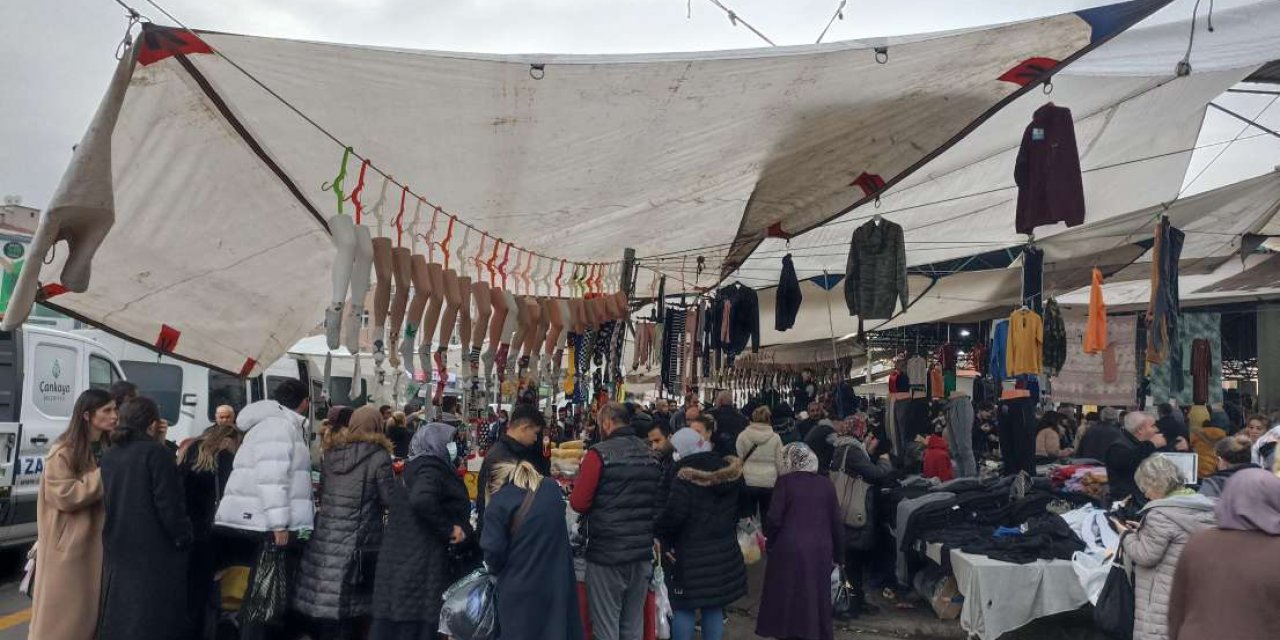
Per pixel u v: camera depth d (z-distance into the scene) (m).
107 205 3.00
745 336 9.20
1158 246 6.89
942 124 4.94
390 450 4.77
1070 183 4.48
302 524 4.52
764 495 6.86
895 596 6.95
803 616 5.05
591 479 4.50
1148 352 6.83
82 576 4.06
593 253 7.41
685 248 7.69
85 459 4.14
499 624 3.89
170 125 3.57
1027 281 8.48
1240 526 2.85
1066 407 13.64
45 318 9.80
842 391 14.52
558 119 4.11
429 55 3.37
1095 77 5.04
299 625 4.98
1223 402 12.28
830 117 4.65
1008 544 5.61
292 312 5.14
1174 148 6.57
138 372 9.62
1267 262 9.86
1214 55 4.29
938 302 11.79
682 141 4.65
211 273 4.54
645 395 21.56
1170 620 3.02
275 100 3.64
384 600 4.32
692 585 4.83
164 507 4.09
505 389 6.14
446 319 4.98
